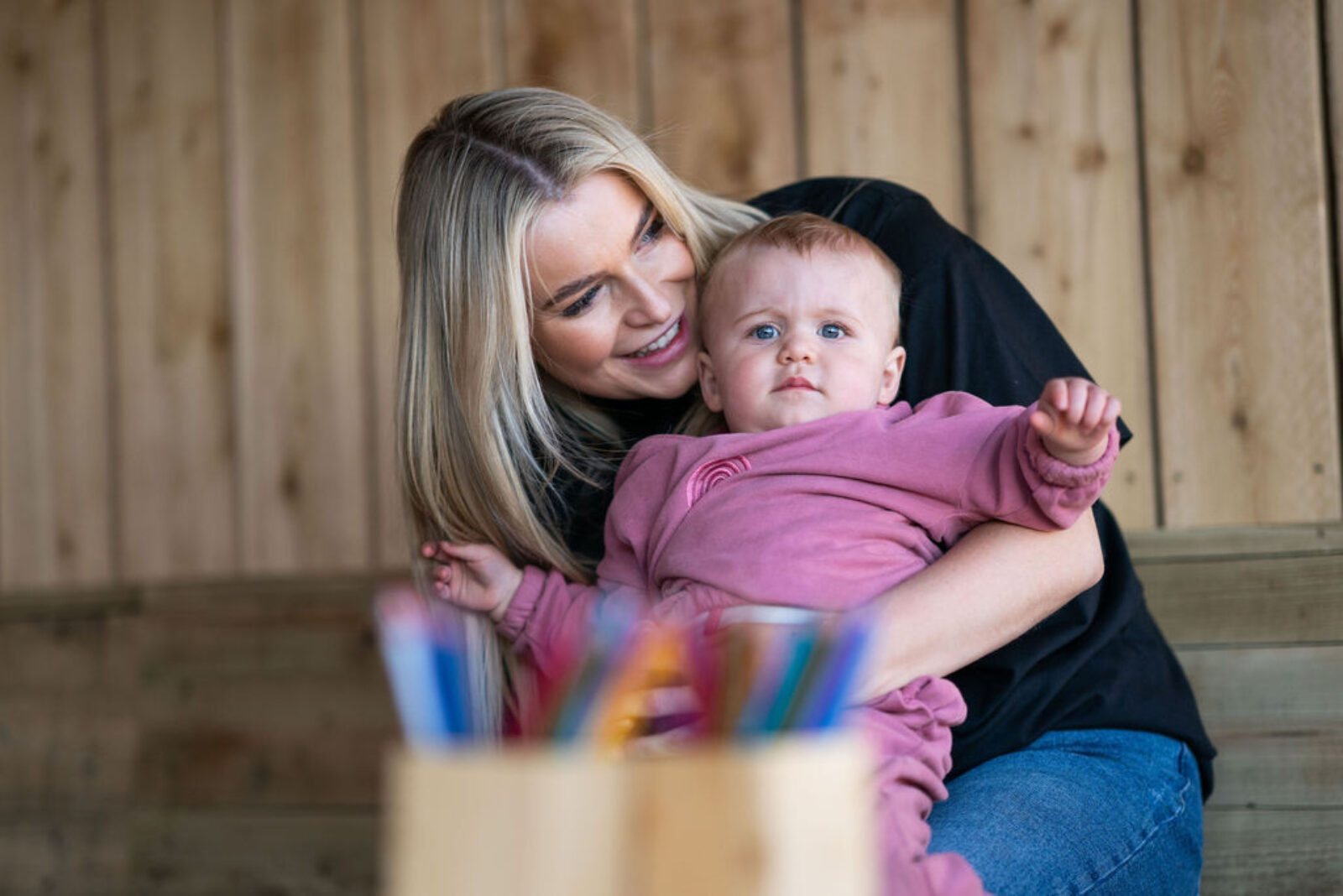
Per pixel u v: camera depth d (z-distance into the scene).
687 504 1.25
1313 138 1.78
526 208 1.30
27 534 2.35
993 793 1.13
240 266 2.25
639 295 1.33
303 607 2.16
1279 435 1.78
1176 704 1.29
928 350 1.33
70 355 2.34
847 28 1.96
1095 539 1.17
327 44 2.21
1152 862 1.16
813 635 0.58
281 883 2.13
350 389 2.20
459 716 0.57
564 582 1.35
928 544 1.19
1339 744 1.69
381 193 2.18
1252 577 1.74
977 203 1.91
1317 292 1.77
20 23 2.36
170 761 2.21
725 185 2.00
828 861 0.54
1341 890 1.66
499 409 1.37
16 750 2.28
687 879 0.53
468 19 2.13
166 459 2.29
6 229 2.37
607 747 0.60
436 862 0.53
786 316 1.28
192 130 2.28
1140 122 1.85
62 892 2.24
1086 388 1.00
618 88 2.05
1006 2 1.90
